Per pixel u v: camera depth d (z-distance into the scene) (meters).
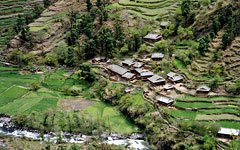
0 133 140.00
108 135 135.00
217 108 131.75
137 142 129.75
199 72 152.12
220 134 116.31
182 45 174.75
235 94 136.38
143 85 157.62
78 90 167.25
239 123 121.12
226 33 152.00
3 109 156.38
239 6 167.62
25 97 166.25
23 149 127.62
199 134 119.94
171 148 120.19
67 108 153.25
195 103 137.38
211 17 173.12
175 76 154.75
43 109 153.12
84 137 135.62
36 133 140.12
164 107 138.25
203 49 157.00
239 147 108.88
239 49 150.12
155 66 165.88
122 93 156.38
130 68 173.50
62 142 132.25
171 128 127.00
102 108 153.25
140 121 136.12
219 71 144.38
